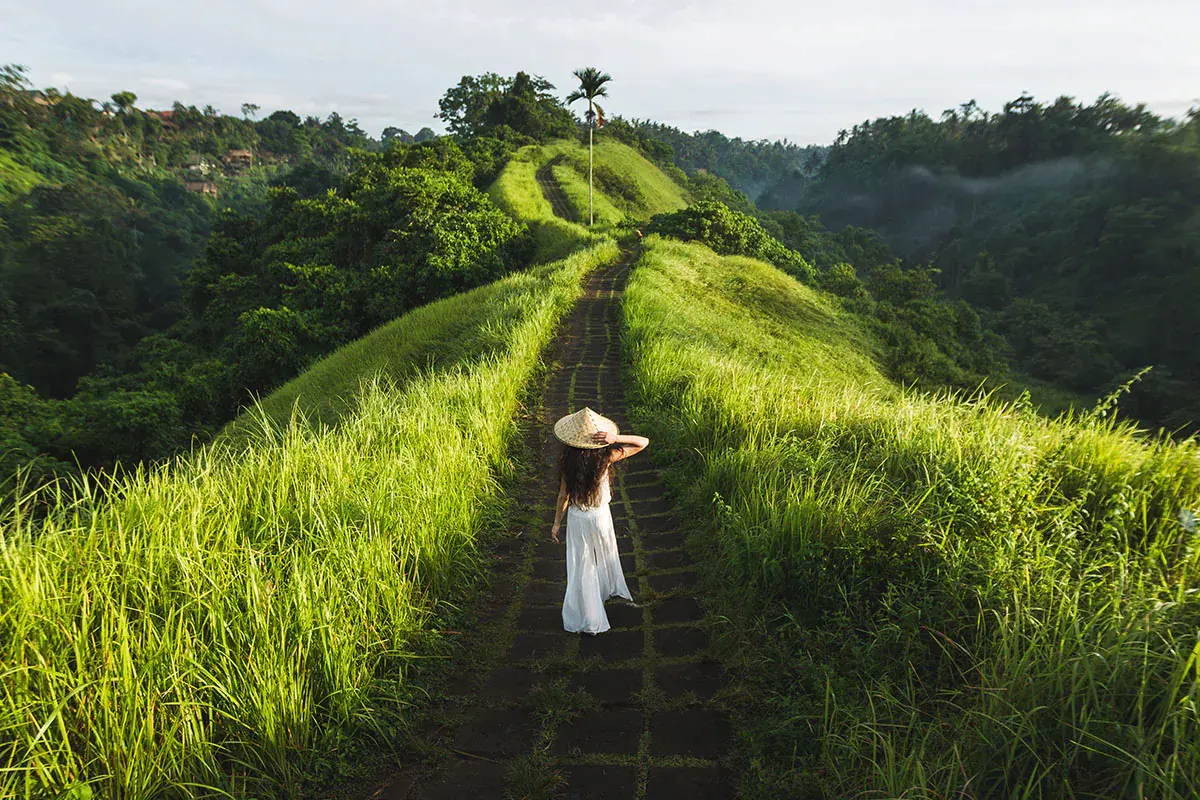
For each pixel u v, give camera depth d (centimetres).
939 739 267
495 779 290
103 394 2695
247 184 15100
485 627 421
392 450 582
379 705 329
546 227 3856
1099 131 13788
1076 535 411
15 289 6047
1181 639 264
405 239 2908
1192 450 484
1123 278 8462
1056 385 4991
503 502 612
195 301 4231
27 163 11025
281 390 1612
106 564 317
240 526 405
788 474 515
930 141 16612
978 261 9750
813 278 3578
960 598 338
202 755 267
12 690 253
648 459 734
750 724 315
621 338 1398
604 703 340
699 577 471
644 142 10969
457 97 9394
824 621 370
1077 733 236
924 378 2378
